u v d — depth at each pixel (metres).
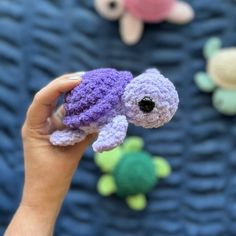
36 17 0.76
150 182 0.74
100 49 0.76
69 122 0.31
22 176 0.75
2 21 0.75
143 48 0.77
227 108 0.76
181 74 0.77
